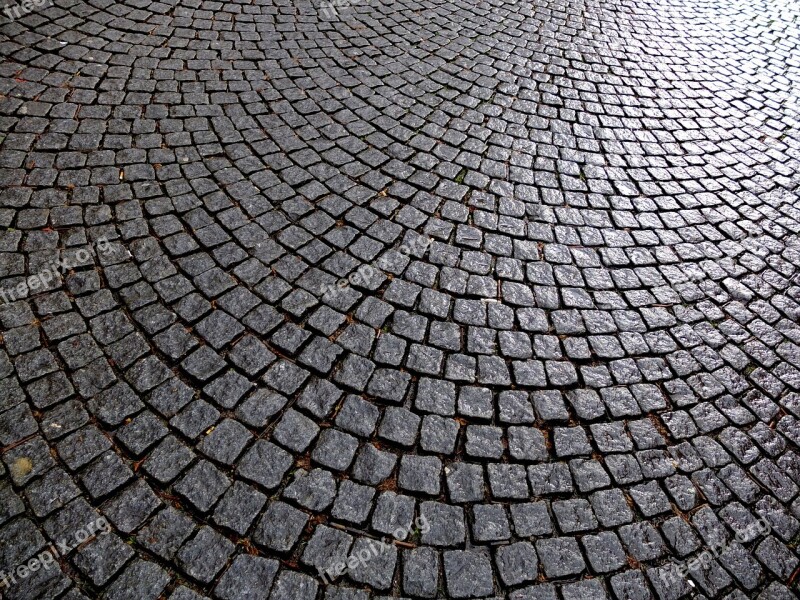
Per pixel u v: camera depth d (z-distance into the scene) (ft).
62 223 11.57
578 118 17.08
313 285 11.25
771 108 19.03
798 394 10.81
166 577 7.38
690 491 9.16
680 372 10.86
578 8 23.76
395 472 8.79
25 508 7.77
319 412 9.34
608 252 13.08
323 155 14.25
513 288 11.91
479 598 7.67
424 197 13.58
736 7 26.27
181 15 18.67
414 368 10.18
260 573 7.55
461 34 20.43
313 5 20.66
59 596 7.08
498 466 9.07
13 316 9.88
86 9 18.02
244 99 15.60
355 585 7.57
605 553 8.29
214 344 9.99
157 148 13.64
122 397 9.09
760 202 15.10
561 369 10.59
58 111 14.14
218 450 8.66
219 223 12.12
